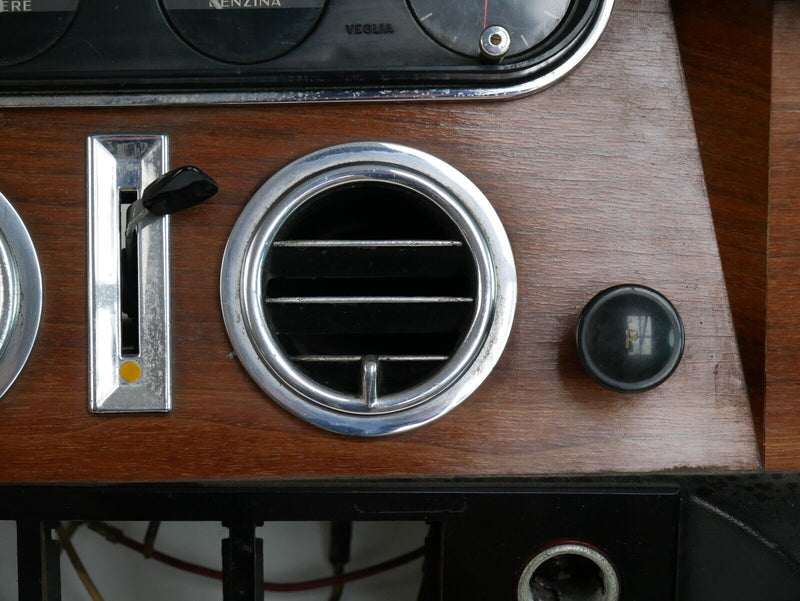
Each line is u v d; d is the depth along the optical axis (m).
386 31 0.33
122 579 0.42
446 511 0.33
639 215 0.33
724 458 0.33
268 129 0.33
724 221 0.33
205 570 0.42
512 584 0.33
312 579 0.42
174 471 0.33
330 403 0.33
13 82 0.33
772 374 0.33
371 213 0.35
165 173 0.33
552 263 0.33
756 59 0.32
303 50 0.33
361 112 0.33
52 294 0.34
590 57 0.33
